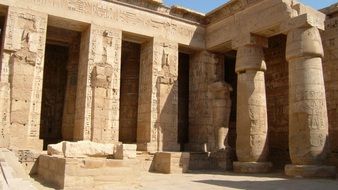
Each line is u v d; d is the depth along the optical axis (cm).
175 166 1554
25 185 802
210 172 1614
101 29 1717
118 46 1755
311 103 1356
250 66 1677
